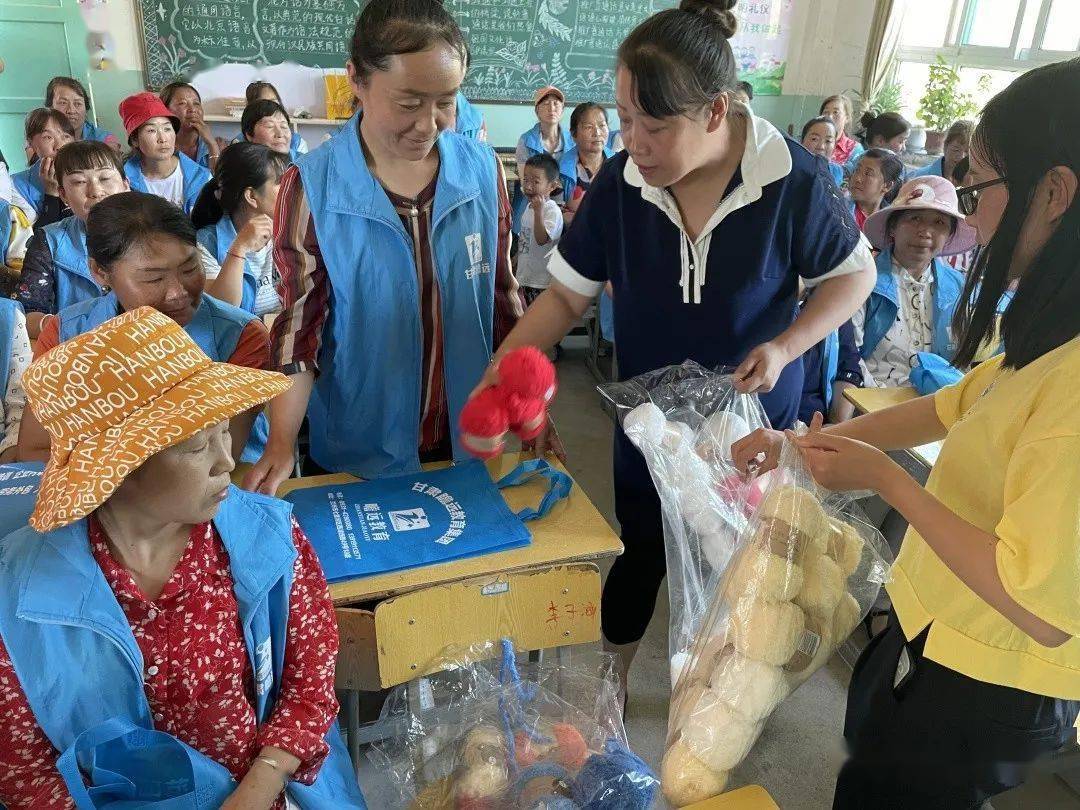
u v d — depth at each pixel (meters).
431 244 1.34
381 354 1.36
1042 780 1.64
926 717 0.98
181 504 0.77
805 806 1.61
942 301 2.35
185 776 0.87
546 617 1.23
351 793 1.08
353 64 1.12
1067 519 0.69
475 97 5.73
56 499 0.73
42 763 0.82
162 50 5.02
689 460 1.22
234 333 1.51
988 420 0.82
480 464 1.46
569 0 5.61
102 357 0.74
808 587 0.97
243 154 2.24
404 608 1.13
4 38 4.70
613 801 0.97
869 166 3.29
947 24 6.07
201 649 0.86
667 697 1.85
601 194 1.39
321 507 1.30
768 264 1.32
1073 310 0.73
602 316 3.59
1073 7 5.37
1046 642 0.74
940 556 0.80
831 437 0.94
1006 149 0.71
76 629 0.79
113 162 2.25
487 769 1.01
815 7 6.23
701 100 1.08
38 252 2.27
